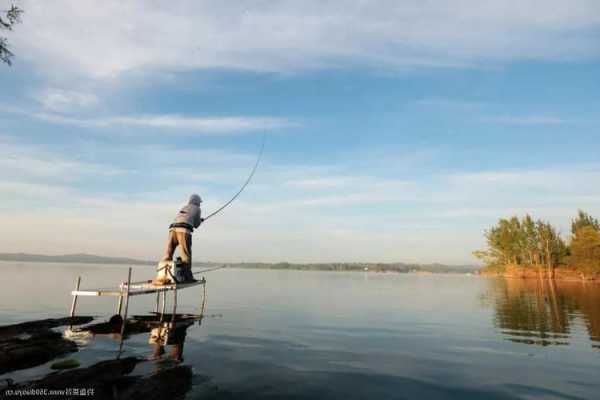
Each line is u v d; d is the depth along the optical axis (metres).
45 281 37.00
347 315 18.38
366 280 68.25
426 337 12.84
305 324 15.26
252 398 6.70
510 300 27.97
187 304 22.31
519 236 86.19
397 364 9.23
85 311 18.08
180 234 15.85
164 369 8.26
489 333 13.73
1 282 34.12
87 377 7.33
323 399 6.76
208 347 10.62
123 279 41.75
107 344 10.68
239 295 29.59
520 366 9.17
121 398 6.35
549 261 79.75
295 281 58.00
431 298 29.31
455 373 8.51
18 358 8.72
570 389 7.51
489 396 7.08
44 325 12.71
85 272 62.25
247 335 12.60
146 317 16.36
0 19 8.42
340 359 9.62
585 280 68.56
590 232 70.00
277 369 8.55
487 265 97.19
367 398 6.86
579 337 13.02
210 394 6.81
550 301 27.11
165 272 14.83
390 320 16.86
